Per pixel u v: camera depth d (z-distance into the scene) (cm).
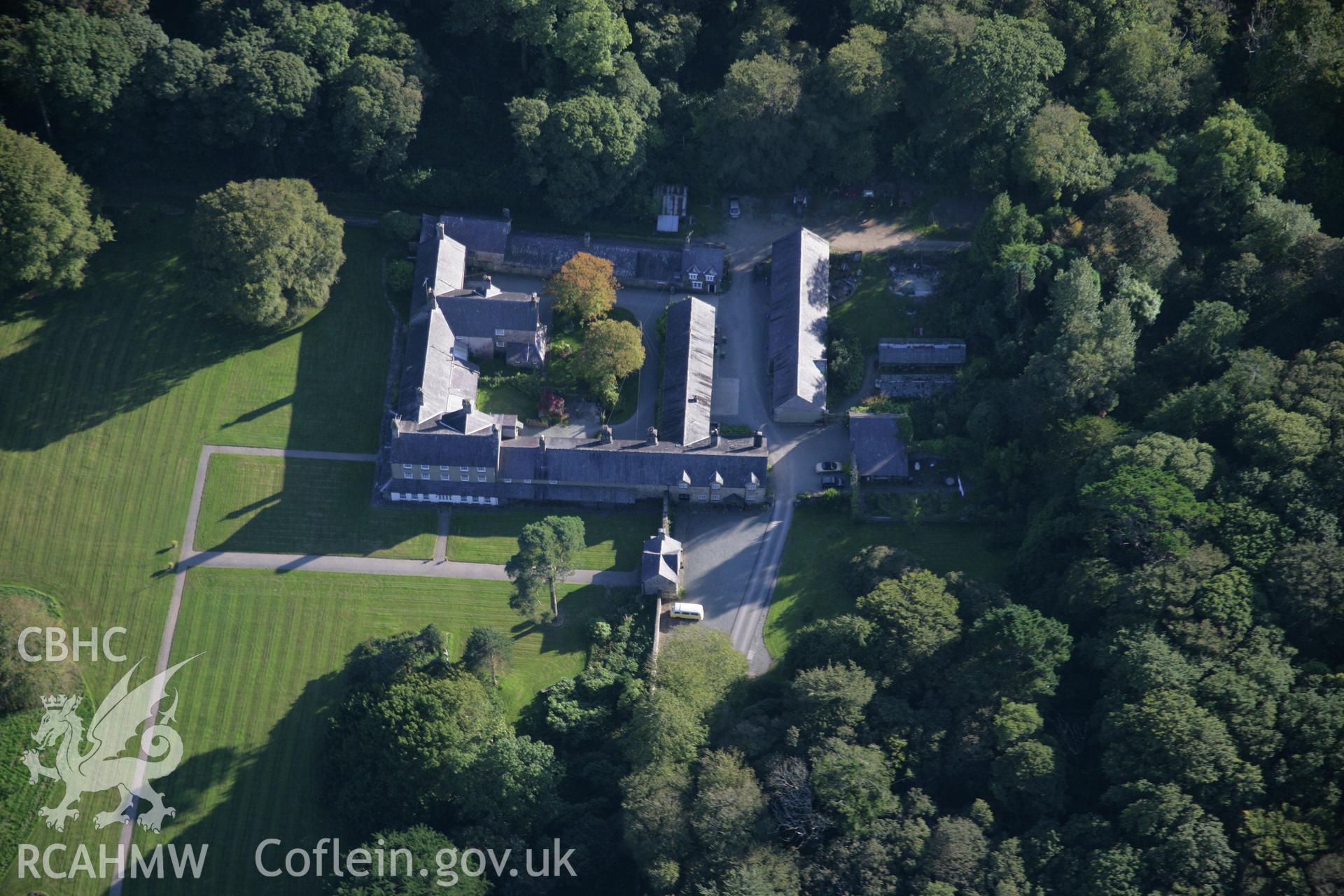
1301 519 17588
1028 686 17125
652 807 16462
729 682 18062
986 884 15725
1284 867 14988
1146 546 17938
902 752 17000
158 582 19675
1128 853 15438
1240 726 16012
